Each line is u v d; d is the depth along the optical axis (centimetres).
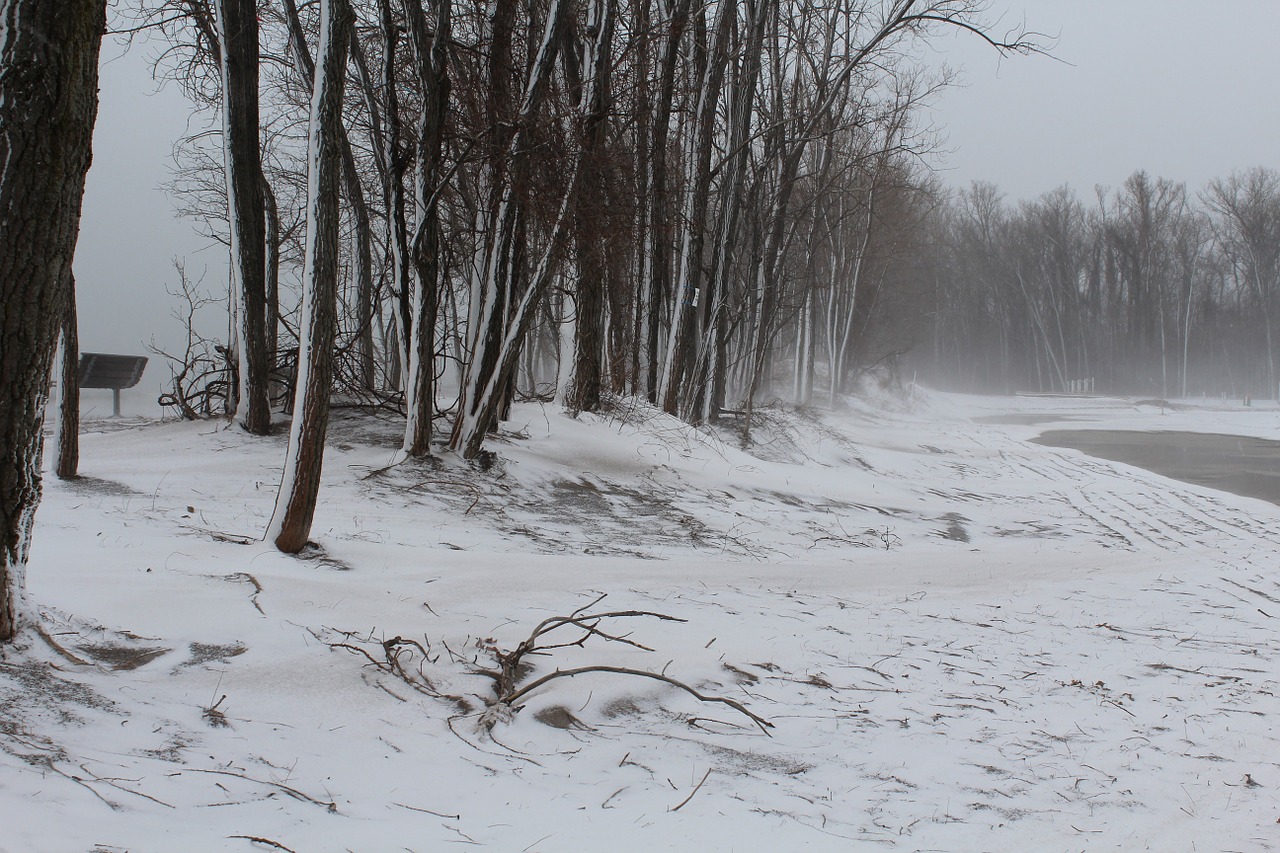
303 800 384
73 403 1026
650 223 2027
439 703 534
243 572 705
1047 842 421
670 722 555
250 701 491
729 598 873
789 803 443
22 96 432
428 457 1308
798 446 2366
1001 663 741
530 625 696
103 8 461
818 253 4016
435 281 1288
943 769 509
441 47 1227
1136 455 3138
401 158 1230
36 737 389
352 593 707
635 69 1761
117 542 758
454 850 350
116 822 329
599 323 1873
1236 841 431
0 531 469
